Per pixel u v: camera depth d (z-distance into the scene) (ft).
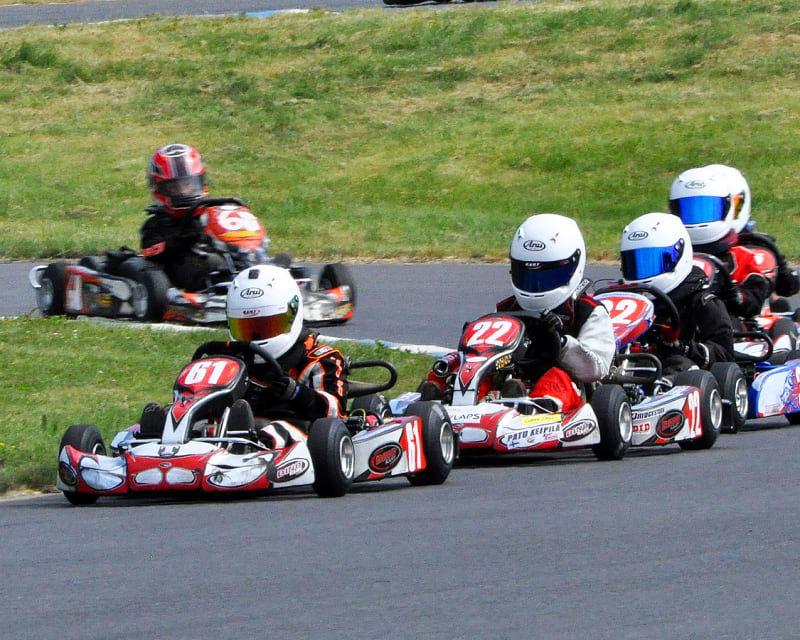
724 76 361.51
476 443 93.61
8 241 249.34
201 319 159.02
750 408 115.03
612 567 64.54
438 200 305.94
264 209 297.74
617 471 94.02
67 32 430.61
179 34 428.97
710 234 128.67
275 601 59.11
